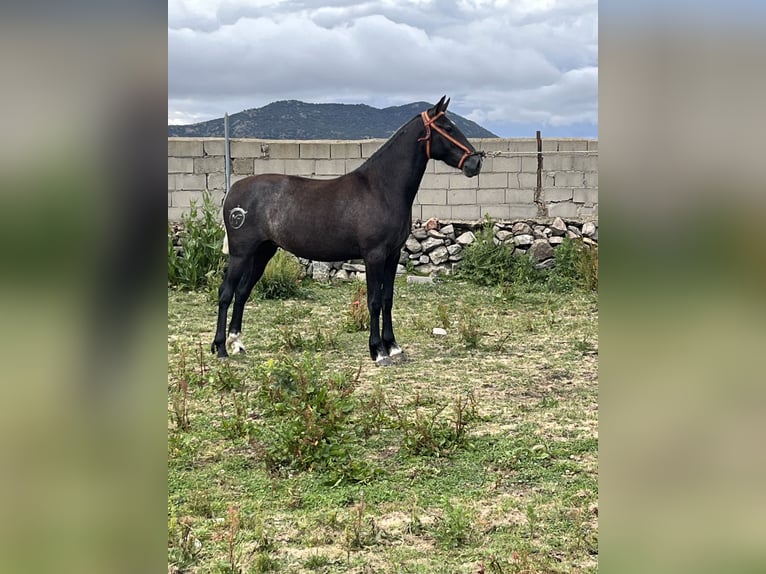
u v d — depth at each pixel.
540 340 7.41
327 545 3.21
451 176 11.95
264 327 7.99
